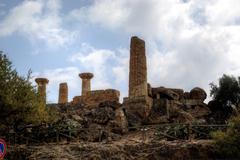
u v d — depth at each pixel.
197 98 43.78
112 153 24.48
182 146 25.11
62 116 34.75
